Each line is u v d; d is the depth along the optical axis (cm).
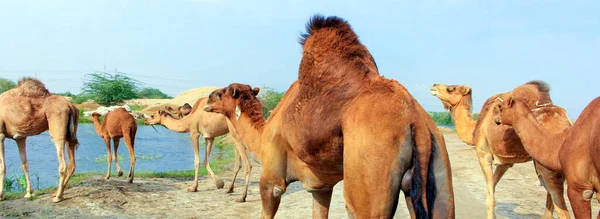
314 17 441
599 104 491
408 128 337
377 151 334
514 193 1038
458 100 863
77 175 1288
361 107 352
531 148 580
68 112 935
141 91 6794
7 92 962
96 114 1278
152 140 2769
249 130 592
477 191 1059
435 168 342
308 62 418
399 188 342
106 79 5484
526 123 589
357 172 344
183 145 2498
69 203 908
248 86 639
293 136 429
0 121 945
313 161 417
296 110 423
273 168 498
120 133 1199
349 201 360
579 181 502
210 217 827
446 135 3238
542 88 700
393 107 340
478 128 755
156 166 1675
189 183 1200
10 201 935
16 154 1808
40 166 1522
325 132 378
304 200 952
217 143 2597
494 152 721
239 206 920
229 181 1248
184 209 890
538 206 904
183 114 1400
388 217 339
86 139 2527
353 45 408
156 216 830
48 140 2336
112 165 1655
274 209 520
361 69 387
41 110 931
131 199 957
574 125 522
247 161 973
